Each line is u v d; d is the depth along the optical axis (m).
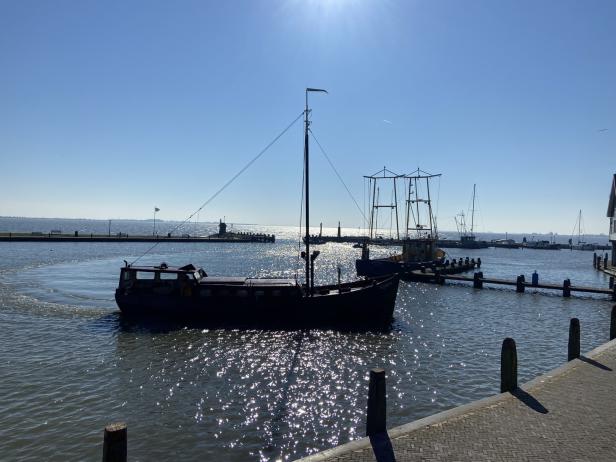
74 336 22.62
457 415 9.60
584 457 7.72
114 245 96.44
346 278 56.31
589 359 13.91
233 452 11.53
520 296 39.97
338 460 7.72
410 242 59.56
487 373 17.88
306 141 27.47
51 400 14.50
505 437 8.51
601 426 8.98
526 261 96.94
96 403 14.38
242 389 15.91
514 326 27.30
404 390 15.87
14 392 15.06
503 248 156.50
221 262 73.31
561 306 34.94
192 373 17.53
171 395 15.22
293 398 15.12
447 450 8.03
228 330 24.75
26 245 82.75
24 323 25.03
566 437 8.49
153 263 64.50
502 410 9.84
